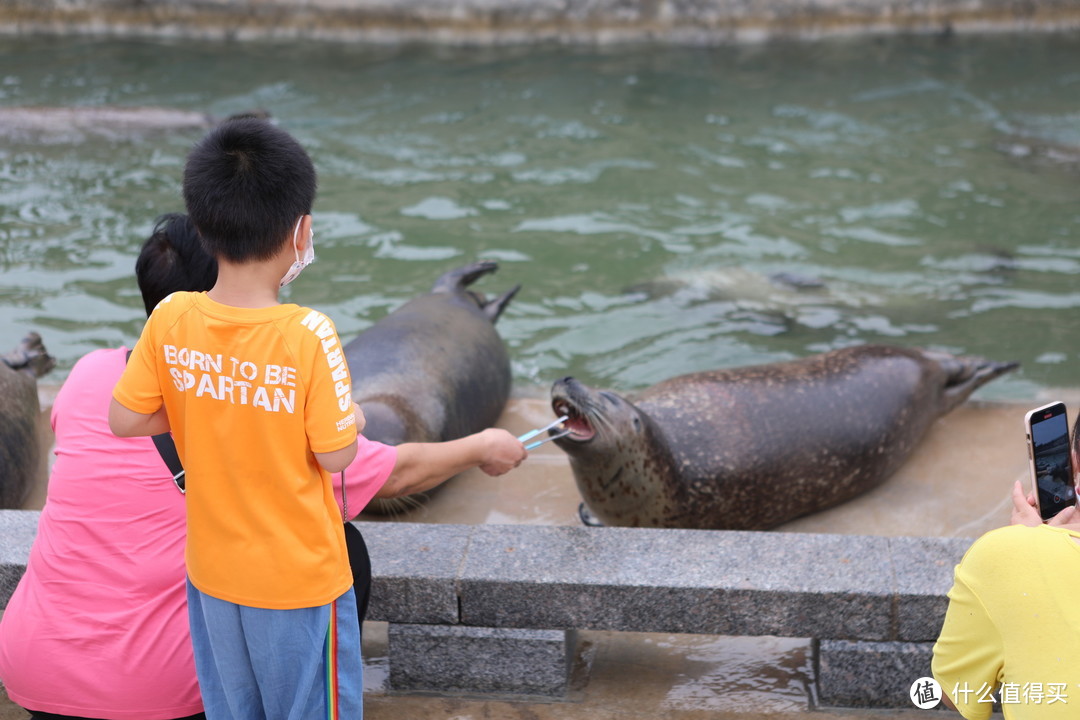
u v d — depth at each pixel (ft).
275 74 39.75
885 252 25.17
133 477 8.55
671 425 15.02
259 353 7.04
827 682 10.46
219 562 7.47
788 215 27.35
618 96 37.09
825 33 43.83
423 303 18.51
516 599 10.48
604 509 14.39
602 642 11.57
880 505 15.60
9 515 11.57
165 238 9.14
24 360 17.47
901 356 16.79
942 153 31.60
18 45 43.06
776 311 22.39
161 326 7.30
